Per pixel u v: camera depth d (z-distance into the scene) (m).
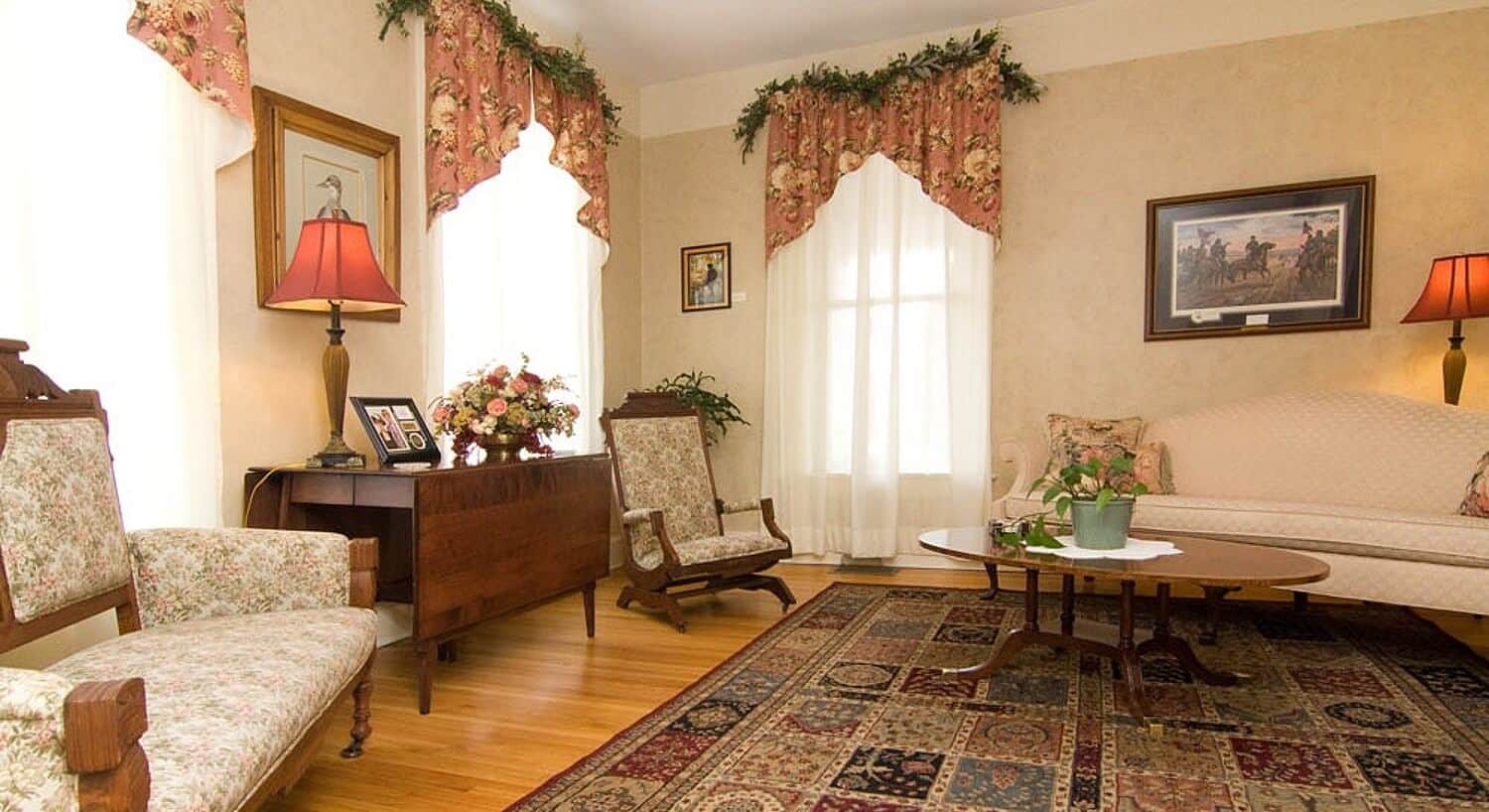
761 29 4.74
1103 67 4.54
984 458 4.71
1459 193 3.96
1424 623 3.62
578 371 4.60
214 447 2.69
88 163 2.36
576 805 2.00
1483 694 2.71
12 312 2.17
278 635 1.86
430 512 2.68
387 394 3.48
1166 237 4.42
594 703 2.75
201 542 2.09
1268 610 3.88
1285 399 4.11
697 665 3.15
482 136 3.78
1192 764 2.18
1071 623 2.95
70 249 2.32
